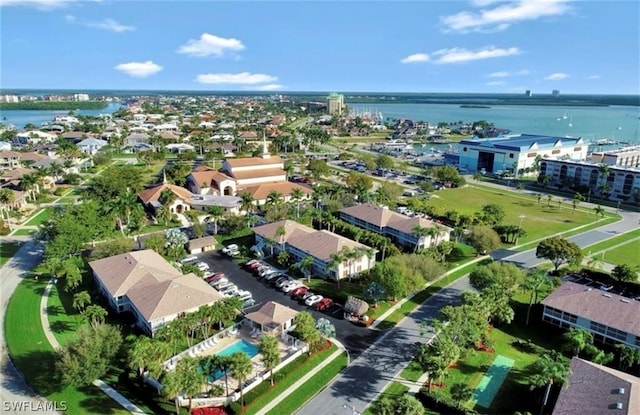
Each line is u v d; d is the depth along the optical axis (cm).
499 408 5359
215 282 8362
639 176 15888
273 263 9606
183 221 12419
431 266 8138
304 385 5738
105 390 5572
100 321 7012
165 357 5572
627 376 5262
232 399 5409
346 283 8688
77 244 9131
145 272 7738
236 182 14825
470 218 11850
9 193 12356
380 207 11906
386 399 4997
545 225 12862
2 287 8238
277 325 6762
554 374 5084
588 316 6812
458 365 6188
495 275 7669
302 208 13375
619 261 10119
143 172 18862
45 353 6294
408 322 7338
